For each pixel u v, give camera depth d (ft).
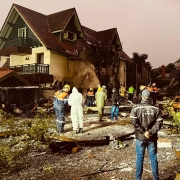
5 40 79.30
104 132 29.19
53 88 58.29
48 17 79.46
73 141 22.70
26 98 56.29
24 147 20.95
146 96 13.29
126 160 18.62
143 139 12.97
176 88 117.08
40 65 62.44
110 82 86.38
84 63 76.74
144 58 113.19
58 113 28.45
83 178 14.98
